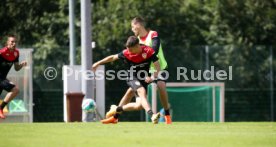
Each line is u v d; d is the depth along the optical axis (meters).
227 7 95.12
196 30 92.50
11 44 44.25
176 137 29.88
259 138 29.78
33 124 38.62
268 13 95.38
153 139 29.08
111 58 36.50
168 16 90.19
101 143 27.78
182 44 91.12
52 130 33.47
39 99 74.00
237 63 78.88
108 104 74.19
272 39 95.38
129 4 88.62
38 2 93.62
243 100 79.56
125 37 85.75
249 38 94.81
